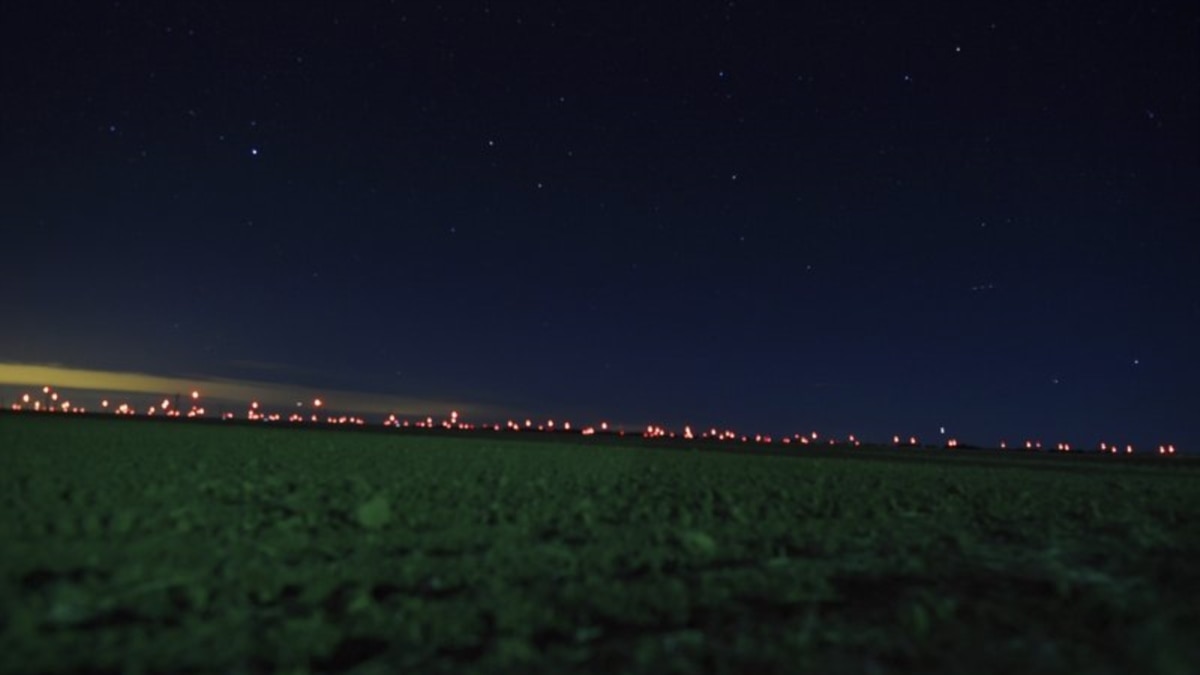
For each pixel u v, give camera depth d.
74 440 21.50
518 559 8.34
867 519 11.80
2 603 6.21
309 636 5.89
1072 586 7.53
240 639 5.72
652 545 9.44
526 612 6.57
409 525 10.21
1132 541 10.00
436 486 14.17
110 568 7.32
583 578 7.83
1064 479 20.64
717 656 5.73
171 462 16.58
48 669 5.15
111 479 13.12
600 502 12.86
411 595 7.26
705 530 10.27
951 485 17.56
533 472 17.58
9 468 14.05
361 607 6.66
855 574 8.16
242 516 10.35
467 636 6.18
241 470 15.73
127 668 5.22
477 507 11.95
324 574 7.54
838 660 5.67
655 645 5.92
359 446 25.06
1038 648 5.75
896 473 21.00
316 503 11.61
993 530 11.05
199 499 11.72
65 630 5.90
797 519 11.73
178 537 8.83
